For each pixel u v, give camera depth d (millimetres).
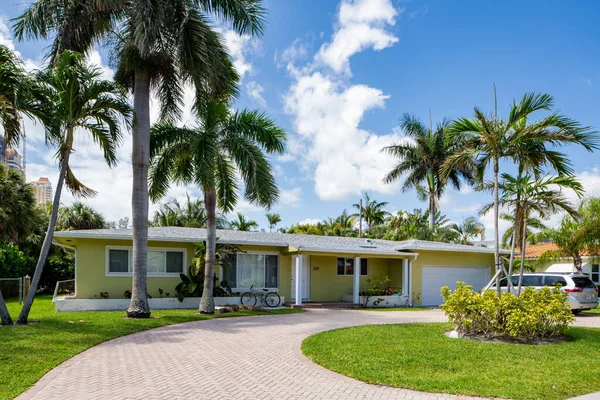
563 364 7480
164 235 17969
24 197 20484
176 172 16562
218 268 18984
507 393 5848
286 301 20266
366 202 48688
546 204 12414
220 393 5875
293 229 43656
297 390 6055
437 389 6047
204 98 15125
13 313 14711
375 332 10906
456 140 33125
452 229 43562
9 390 5770
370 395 5844
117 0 12672
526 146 11883
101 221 34375
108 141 13633
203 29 13672
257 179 14594
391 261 23406
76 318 12938
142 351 8539
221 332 11023
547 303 10125
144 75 14273
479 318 10148
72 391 5836
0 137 12242
